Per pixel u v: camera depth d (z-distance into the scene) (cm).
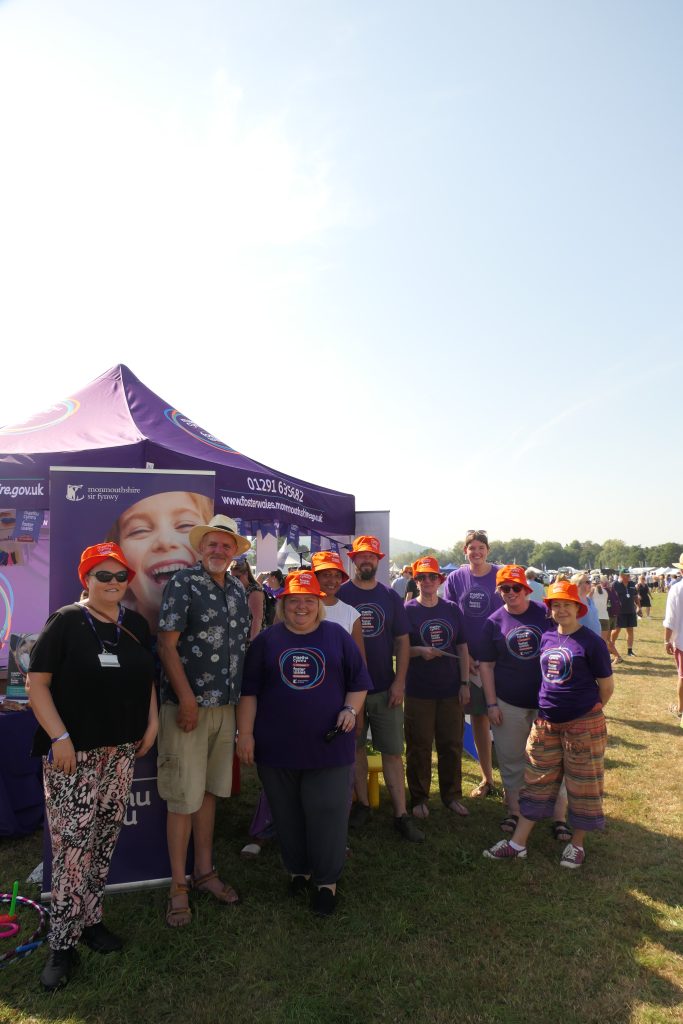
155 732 328
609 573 1662
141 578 385
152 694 328
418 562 516
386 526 689
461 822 495
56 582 374
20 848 441
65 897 294
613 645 1291
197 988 294
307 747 356
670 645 805
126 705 305
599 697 413
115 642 308
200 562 380
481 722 554
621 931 342
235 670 363
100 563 307
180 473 393
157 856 379
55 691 293
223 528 360
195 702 346
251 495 531
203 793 362
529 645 459
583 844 451
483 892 383
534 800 424
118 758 310
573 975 305
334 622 405
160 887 380
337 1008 281
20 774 457
